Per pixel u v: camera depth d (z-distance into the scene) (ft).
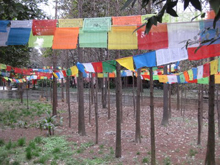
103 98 49.32
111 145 23.03
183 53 14.05
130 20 13.82
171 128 31.40
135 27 13.69
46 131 28.27
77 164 17.61
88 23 14.03
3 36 14.15
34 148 20.83
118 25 13.75
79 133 27.50
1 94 74.08
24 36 14.15
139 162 18.33
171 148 22.26
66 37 14.07
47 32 14.28
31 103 54.34
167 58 14.37
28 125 31.19
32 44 14.33
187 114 42.09
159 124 34.04
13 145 21.26
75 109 47.98
